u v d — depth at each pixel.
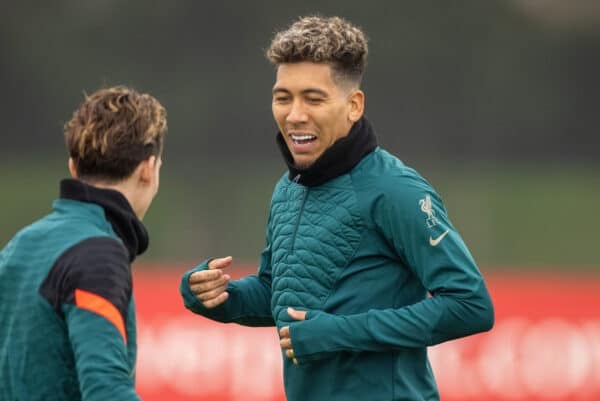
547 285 32.72
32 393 10.52
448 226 12.57
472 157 99.12
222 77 100.06
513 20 104.12
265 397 24.81
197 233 65.62
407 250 12.45
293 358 12.39
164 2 102.50
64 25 102.88
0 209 69.62
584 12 104.44
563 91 102.12
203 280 13.40
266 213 69.88
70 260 10.46
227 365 25.06
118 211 10.98
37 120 100.44
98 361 10.02
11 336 10.73
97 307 10.20
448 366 24.94
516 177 84.69
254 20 102.69
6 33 101.12
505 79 102.31
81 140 11.05
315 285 12.68
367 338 12.18
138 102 11.29
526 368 25.23
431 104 101.56
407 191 12.44
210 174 81.62
